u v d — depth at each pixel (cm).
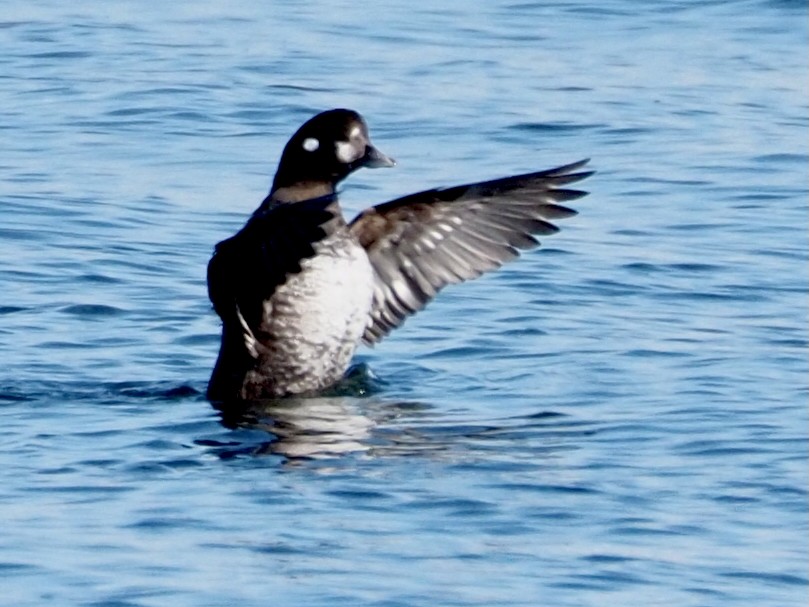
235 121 2109
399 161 1948
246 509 1007
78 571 919
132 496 1031
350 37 2547
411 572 921
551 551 951
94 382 1288
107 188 1836
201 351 1374
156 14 2697
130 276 1562
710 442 1134
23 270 1568
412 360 1352
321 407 1234
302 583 905
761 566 935
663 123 2108
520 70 2362
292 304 1239
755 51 2481
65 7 2744
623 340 1395
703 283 1554
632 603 888
